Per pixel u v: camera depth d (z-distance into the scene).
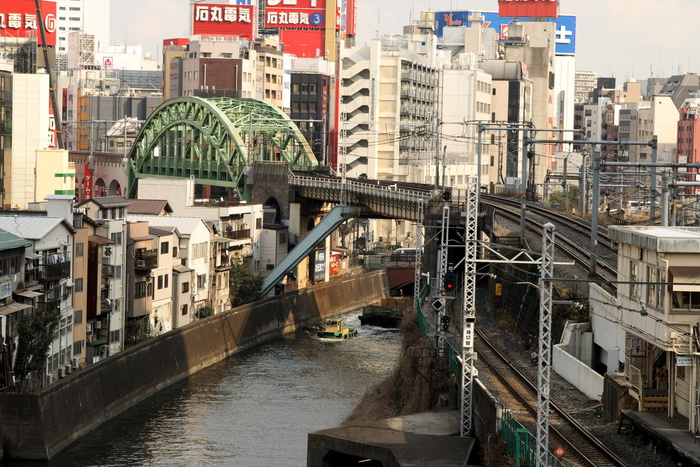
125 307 99.06
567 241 97.81
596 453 52.59
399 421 68.50
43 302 81.38
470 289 64.44
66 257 86.31
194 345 105.12
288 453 74.50
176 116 172.25
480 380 70.31
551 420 59.88
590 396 65.25
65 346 86.25
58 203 90.00
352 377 101.94
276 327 127.62
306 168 159.25
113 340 96.38
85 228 91.19
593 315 73.81
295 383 99.06
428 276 120.06
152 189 137.75
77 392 79.44
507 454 55.31
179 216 126.19
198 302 118.75
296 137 160.50
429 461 58.03
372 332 132.25
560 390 67.75
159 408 88.75
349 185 137.50
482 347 83.25
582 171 124.06
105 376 84.88
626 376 60.47
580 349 73.69
